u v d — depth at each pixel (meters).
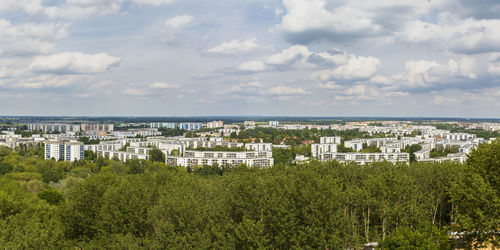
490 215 80.06
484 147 98.12
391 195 96.38
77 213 99.50
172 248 78.31
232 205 89.75
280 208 81.50
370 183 102.69
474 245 84.00
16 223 83.19
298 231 79.56
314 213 81.44
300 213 83.38
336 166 138.88
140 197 95.00
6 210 99.38
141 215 91.19
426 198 102.81
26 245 75.81
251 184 91.88
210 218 88.31
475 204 82.56
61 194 152.88
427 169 112.06
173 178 119.56
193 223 83.69
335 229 80.44
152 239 84.69
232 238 80.75
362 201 97.44
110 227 91.94
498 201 78.62
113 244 83.88
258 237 78.12
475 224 80.12
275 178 98.12
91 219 99.31
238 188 91.62
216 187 110.25
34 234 77.88
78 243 95.19
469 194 83.75
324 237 78.25
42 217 104.06
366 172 124.00
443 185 104.00
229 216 88.94
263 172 134.12
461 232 93.06
